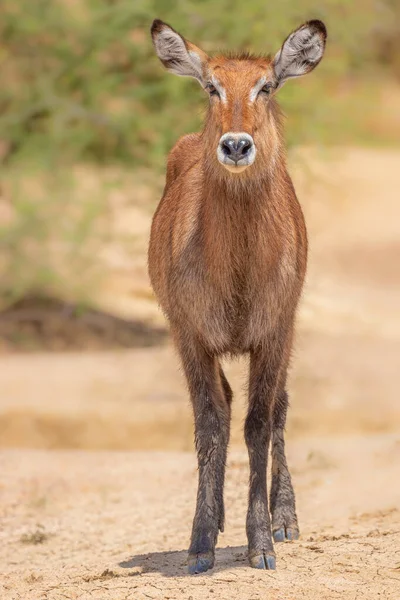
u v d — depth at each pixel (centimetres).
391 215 7044
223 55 1608
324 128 4444
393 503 1908
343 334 4319
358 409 3119
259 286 1536
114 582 1449
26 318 4450
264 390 1559
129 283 4694
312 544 1608
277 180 1549
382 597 1324
